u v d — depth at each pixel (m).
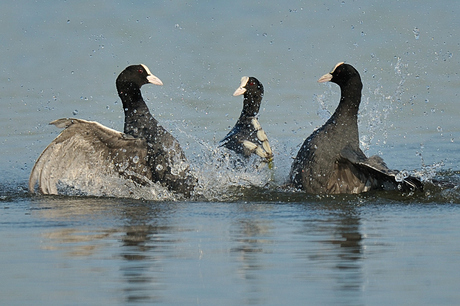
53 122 11.79
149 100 20.75
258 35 27.70
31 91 21.59
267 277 7.38
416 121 18.91
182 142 16.95
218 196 12.38
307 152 12.98
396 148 16.58
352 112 12.90
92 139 12.27
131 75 13.45
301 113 19.31
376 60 24.50
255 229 9.52
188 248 8.52
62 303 6.73
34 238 9.13
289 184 13.32
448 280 7.21
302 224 9.80
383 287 7.03
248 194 12.47
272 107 19.84
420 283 7.14
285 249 8.41
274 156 15.61
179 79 22.83
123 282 7.27
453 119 18.97
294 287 7.06
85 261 8.04
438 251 8.24
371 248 8.42
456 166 14.79
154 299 6.79
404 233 9.16
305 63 24.25
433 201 11.59
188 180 12.70
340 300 6.70
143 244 8.75
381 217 10.25
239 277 7.39
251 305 6.60
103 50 25.95
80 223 10.04
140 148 12.73
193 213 10.79
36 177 12.42
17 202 11.85
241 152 14.79
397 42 26.34
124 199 12.23
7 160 15.65
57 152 12.30
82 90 21.72
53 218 10.42
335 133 12.80
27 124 18.56
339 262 7.86
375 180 12.59
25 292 7.04
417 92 21.31
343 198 12.01
